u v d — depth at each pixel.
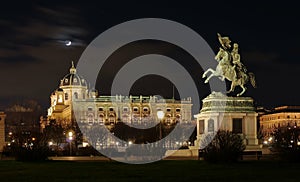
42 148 83.25
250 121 91.12
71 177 48.50
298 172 51.75
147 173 52.53
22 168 62.50
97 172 54.59
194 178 46.25
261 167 59.34
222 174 50.12
